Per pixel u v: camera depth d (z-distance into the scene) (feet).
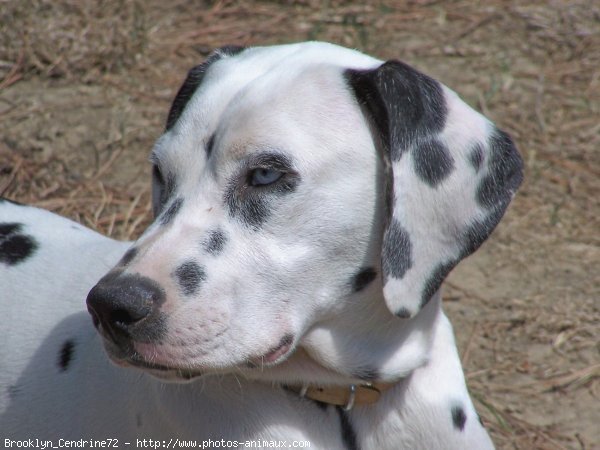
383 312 20.07
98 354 22.30
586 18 48.88
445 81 44.09
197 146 19.15
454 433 21.66
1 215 25.54
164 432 20.88
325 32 46.62
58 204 35.24
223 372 18.70
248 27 46.34
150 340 17.60
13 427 22.88
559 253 35.70
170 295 17.72
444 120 19.03
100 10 44.04
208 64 21.63
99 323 17.78
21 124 38.73
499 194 19.45
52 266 24.20
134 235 34.24
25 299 23.72
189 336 17.80
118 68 42.37
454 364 22.04
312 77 19.16
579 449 28.27
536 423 29.12
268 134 18.51
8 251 24.58
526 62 45.85
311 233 18.85
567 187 38.83
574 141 41.11
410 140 18.66
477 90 43.68
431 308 21.07
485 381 30.45
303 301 19.13
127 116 39.83
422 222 18.79
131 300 17.34
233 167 18.66
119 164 37.58
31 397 22.77
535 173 39.27
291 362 20.27
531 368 30.96
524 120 42.04
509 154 19.61
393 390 21.16
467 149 19.10
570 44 47.03
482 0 50.01
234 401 20.30
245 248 18.58
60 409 22.43
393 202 18.60
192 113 19.52
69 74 41.55
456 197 19.01
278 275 18.70
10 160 36.86
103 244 24.48
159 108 40.47
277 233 18.71
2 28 42.16
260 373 20.08
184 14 46.68
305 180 18.61
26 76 41.27
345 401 20.76
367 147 19.04
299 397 20.75
